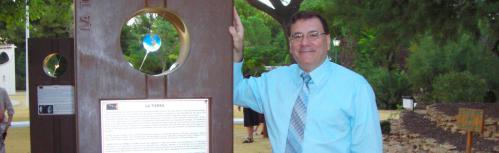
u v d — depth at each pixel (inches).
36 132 213.3
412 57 634.8
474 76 530.3
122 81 93.8
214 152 97.9
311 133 107.1
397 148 368.5
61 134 215.2
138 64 122.0
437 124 398.9
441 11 316.5
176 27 102.5
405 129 400.2
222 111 97.9
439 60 604.4
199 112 97.0
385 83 877.2
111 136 94.0
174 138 96.3
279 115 111.6
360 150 108.2
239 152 386.0
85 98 92.4
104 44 92.6
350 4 350.0
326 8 366.0
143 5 93.5
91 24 91.9
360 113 107.1
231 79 97.9
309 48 108.8
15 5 482.9
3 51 1358.3
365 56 952.9
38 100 212.8
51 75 213.6
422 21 322.0
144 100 94.8
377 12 335.0
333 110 106.8
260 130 515.5
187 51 97.9
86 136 92.9
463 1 308.7
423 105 552.4
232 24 97.8
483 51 574.9
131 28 122.6
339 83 108.3
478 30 337.1
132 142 94.9
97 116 93.0
